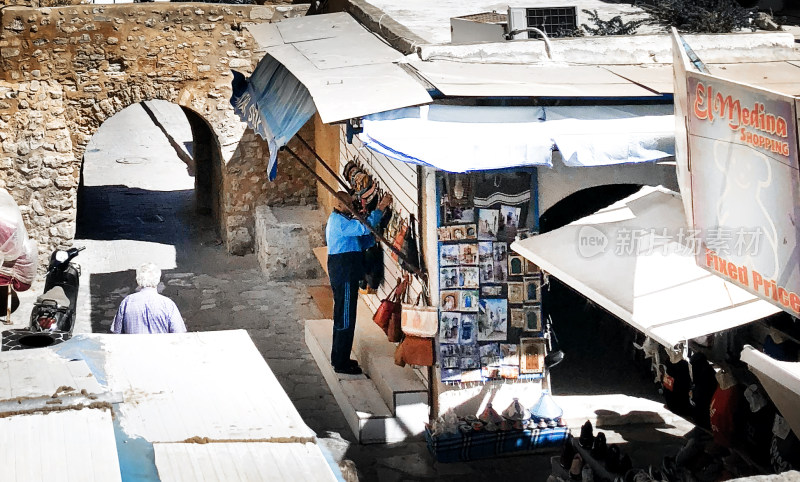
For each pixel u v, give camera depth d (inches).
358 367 404.5
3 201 293.1
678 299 254.7
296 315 501.7
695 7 428.8
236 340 142.0
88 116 559.5
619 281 267.4
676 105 254.7
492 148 299.3
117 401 116.9
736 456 302.4
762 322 335.3
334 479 98.7
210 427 110.8
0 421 106.4
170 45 561.6
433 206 339.6
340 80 323.3
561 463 311.3
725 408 307.4
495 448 345.7
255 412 115.6
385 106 294.4
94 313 501.7
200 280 550.0
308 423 377.7
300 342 466.0
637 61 361.4
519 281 343.3
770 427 300.4
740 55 364.8
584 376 408.8
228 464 100.9
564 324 460.8
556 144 302.2
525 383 350.9
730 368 342.3
